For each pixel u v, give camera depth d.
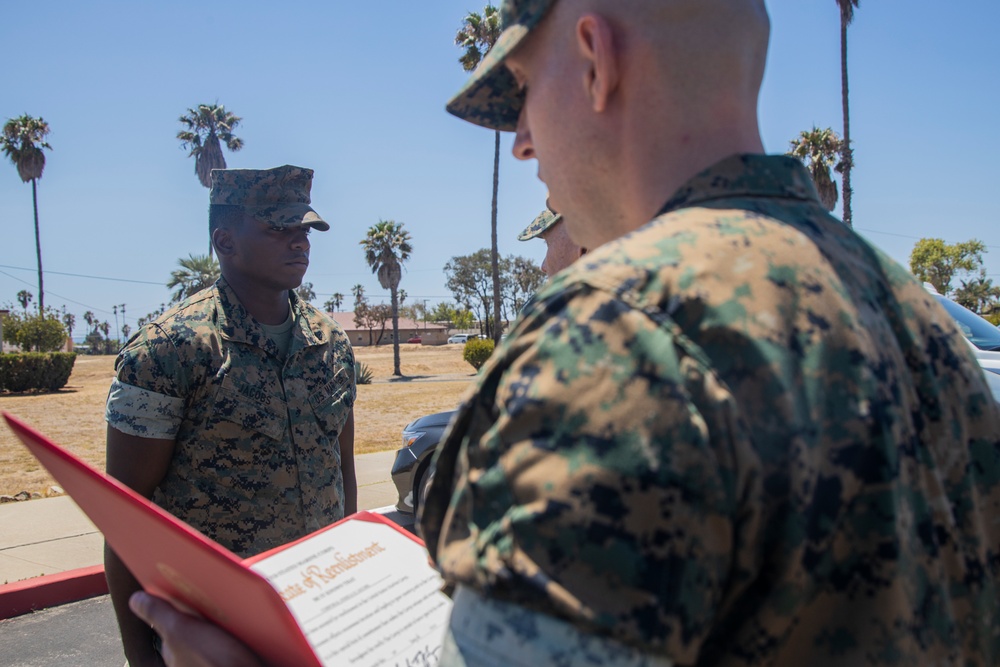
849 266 0.90
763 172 0.93
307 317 2.64
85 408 20.28
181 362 2.26
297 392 2.46
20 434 1.06
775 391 0.74
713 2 0.94
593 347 0.75
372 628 1.20
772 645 0.75
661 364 0.73
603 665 0.68
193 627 1.11
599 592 0.68
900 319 0.92
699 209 0.88
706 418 0.72
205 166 41.72
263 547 2.36
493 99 1.15
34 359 26.27
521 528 0.71
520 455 0.74
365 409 19.12
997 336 5.23
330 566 1.28
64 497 7.48
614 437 0.71
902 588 0.76
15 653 4.30
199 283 39.91
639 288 0.77
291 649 1.02
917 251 65.62
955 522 0.86
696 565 0.70
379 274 41.78
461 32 26.95
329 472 2.54
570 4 0.98
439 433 5.93
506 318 87.12
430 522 0.86
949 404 0.90
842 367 0.79
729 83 0.94
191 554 0.98
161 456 2.25
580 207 1.03
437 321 123.19
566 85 0.98
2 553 5.66
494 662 0.71
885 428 0.78
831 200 26.61
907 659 0.75
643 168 0.95
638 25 0.93
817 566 0.75
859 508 0.77
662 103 0.93
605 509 0.70
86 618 4.78
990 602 0.88
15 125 43.66
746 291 0.78
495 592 0.72
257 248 2.44
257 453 2.35
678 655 0.69
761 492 0.72
